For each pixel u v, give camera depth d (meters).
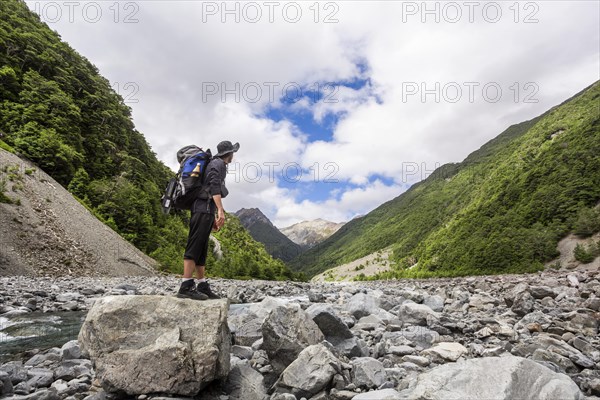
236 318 8.34
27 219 32.06
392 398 3.70
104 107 96.00
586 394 4.84
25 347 7.86
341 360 5.62
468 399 3.36
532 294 13.42
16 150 56.97
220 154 5.57
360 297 10.41
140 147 108.94
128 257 39.31
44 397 4.46
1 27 83.75
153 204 80.06
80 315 11.89
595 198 95.88
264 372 5.47
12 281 20.39
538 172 122.12
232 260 85.06
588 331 8.18
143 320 4.73
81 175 62.94
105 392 4.51
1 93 69.94
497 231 107.56
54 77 86.69
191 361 4.45
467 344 7.37
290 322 5.56
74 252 32.59
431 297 12.39
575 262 78.25
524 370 3.61
